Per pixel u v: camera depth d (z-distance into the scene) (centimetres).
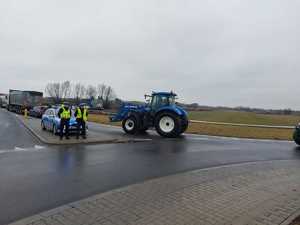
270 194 657
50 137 1612
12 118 3419
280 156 1232
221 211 545
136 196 623
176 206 566
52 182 735
